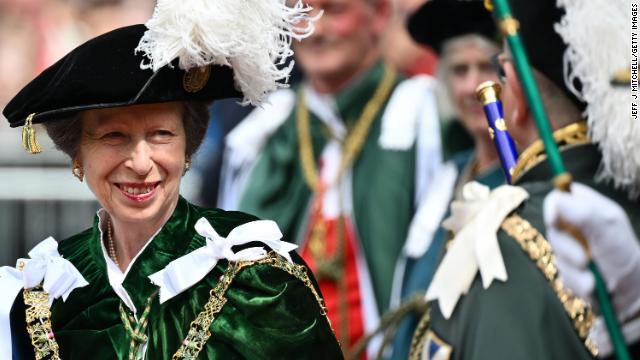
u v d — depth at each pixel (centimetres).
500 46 1630
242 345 1017
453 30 1655
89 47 1010
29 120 1009
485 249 988
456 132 1792
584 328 952
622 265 962
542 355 947
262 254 1043
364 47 1858
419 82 1858
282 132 1889
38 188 2359
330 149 1848
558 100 1029
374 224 1780
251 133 1909
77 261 1077
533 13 1020
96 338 1039
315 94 1884
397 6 2056
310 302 1048
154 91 998
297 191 1847
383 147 1816
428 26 1673
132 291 1041
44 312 1054
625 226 965
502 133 1062
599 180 999
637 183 987
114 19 2447
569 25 980
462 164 1728
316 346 1040
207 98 1030
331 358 1052
